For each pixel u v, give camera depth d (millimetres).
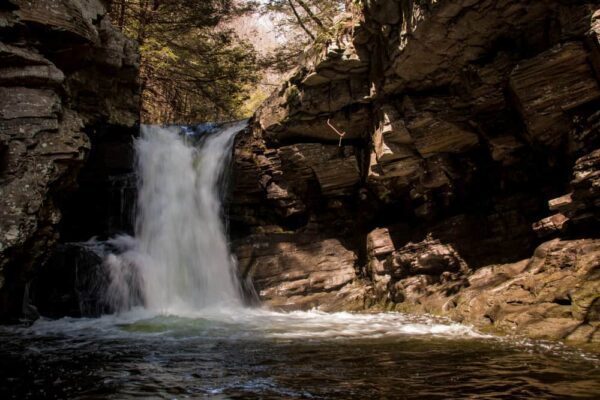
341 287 12711
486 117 10109
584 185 8039
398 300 11305
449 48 9320
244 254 13234
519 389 4531
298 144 12750
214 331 8594
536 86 8672
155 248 13047
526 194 10328
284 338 7773
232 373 5414
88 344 7328
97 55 10797
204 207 14336
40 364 5953
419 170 11258
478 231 10828
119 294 11359
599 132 8094
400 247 12133
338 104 11664
